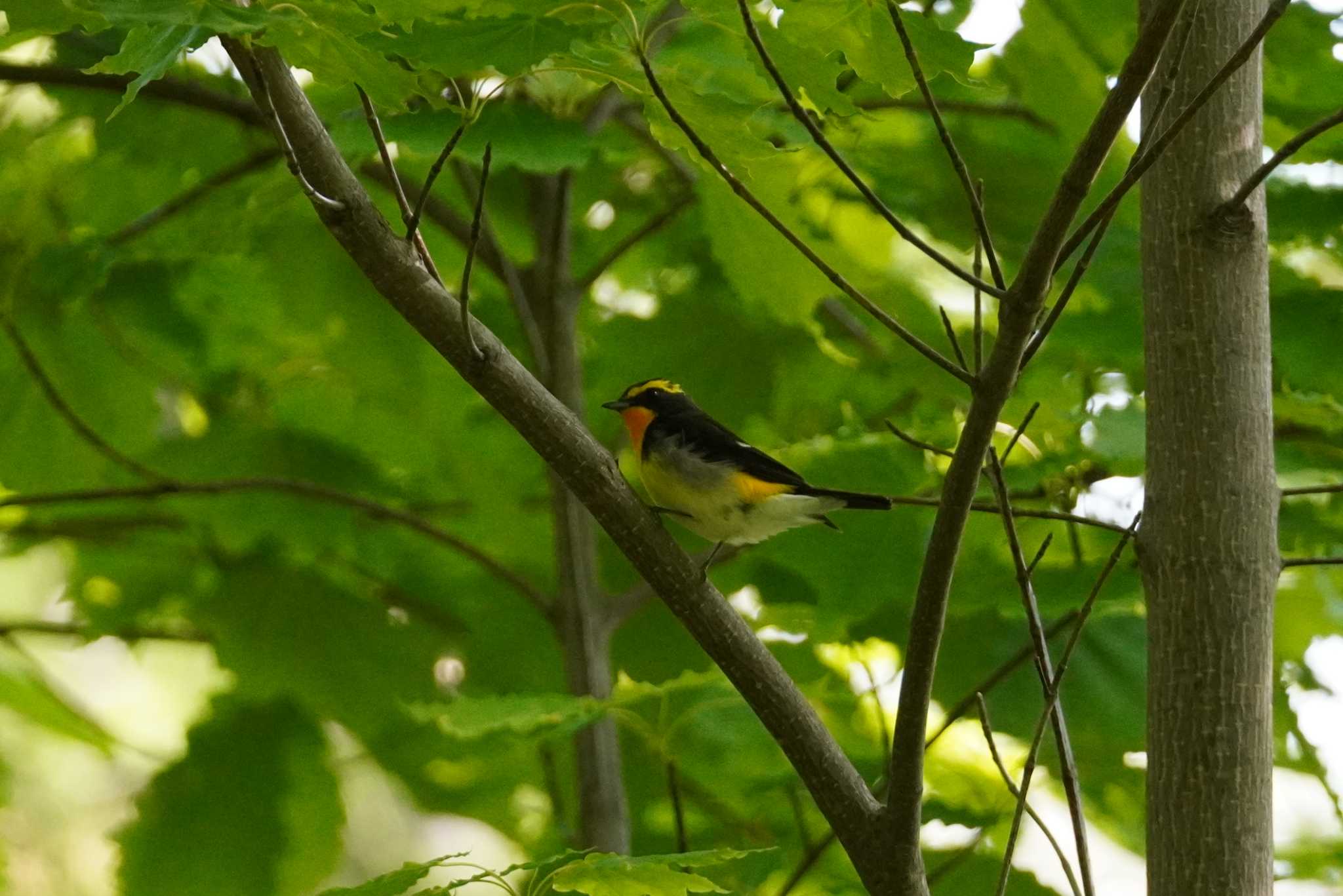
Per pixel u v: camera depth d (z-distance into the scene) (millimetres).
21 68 10617
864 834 5668
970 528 10055
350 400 13484
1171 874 5867
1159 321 6367
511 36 5250
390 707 11688
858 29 5586
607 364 13227
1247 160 6406
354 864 19203
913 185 12398
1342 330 9102
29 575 18266
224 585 11945
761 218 8984
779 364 13078
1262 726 5949
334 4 4957
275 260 12125
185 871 11312
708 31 9969
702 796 11414
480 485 13039
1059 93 10938
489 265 11625
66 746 16578
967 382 4836
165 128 12219
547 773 9961
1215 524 6078
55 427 12430
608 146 10641
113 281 12188
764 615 10758
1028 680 10148
